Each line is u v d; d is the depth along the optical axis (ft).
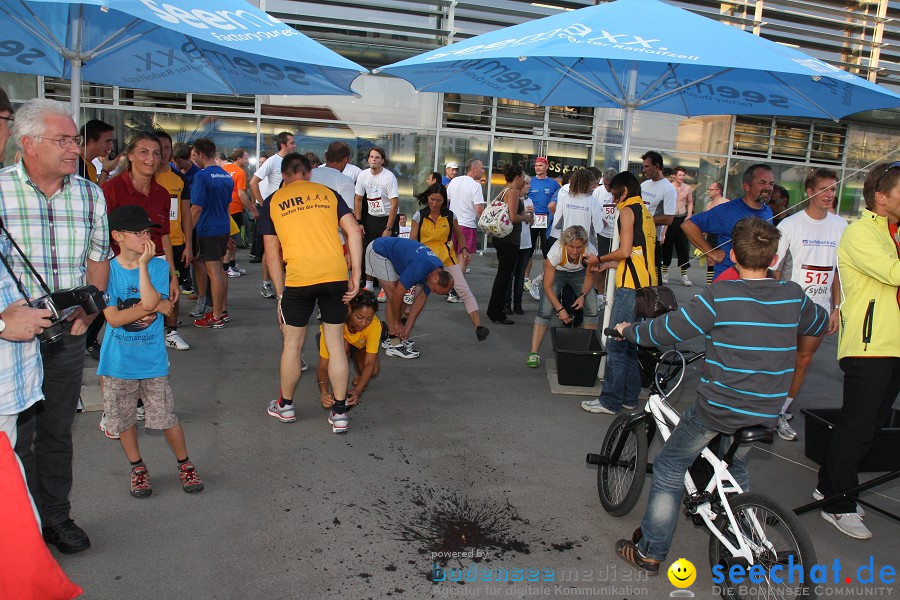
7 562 6.81
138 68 18.30
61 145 8.83
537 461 14.19
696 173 47.50
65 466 10.05
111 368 11.10
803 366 14.35
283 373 15.10
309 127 39.88
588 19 14.73
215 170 21.83
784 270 15.61
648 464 11.56
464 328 25.36
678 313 9.50
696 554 11.21
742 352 9.04
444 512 11.92
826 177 14.78
